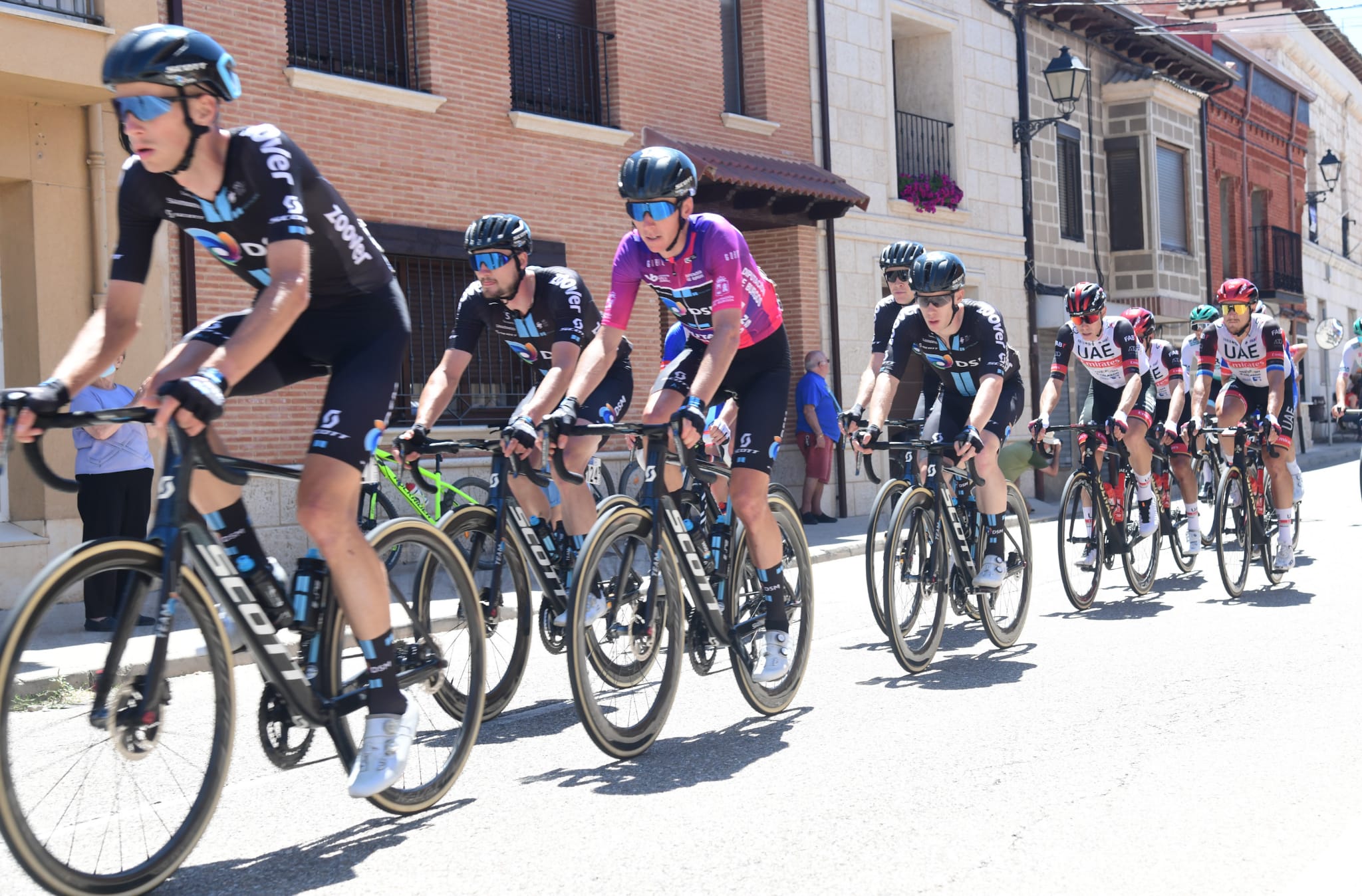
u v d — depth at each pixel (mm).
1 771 2625
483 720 4859
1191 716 4480
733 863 3100
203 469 3199
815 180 14062
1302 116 32406
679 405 4844
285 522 9688
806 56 15086
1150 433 7980
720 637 4555
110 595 2898
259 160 3090
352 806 3785
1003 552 5887
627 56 12883
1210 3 31828
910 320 5930
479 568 4664
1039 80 19281
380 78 10945
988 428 5934
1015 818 3381
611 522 4078
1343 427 33062
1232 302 7805
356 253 3367
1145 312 7863
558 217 12141
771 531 4668
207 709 3102
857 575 9797
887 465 15789
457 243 11125
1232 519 7445
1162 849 3098
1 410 2852
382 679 3430
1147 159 21484
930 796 3609
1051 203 19562
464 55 11305
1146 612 7008
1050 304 19016
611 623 4074
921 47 17484
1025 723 4477
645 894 2908
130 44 2900
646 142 12938
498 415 11594
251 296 9719
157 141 2965
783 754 4172
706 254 4387
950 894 2842
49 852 2730
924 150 17047
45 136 8781
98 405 7359
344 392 3328
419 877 3082
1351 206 38562
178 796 3023
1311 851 3062
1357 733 4172
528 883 3008
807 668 5742
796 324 14711
